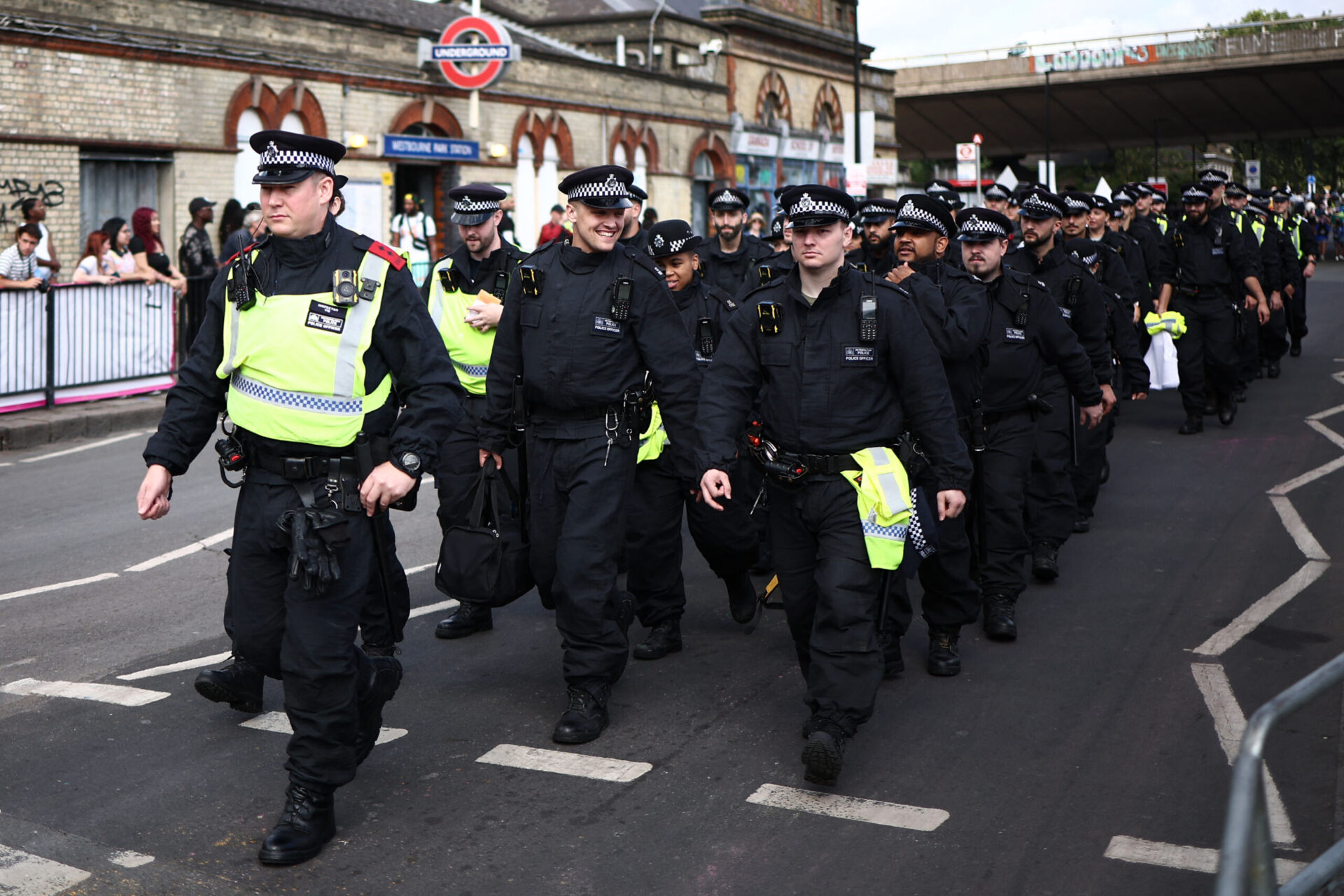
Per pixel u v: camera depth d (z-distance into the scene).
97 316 12.39
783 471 4.44
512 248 6.25
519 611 6.57
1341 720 4.89
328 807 3.95
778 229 8.47
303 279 3.88
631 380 4.94
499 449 5.11
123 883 3.71
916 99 52.66
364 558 3.94
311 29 19.91
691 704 5.19
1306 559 7.30
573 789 4.38
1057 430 6.93
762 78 36.31
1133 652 5.80
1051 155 63.22
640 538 5.64
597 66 27.67
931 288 5.49
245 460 3.96
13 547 7.81
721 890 3.67
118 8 16.84
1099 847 3.90
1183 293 11.61
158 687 5.38
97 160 16.83
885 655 5.42
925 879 3.72
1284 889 2.74
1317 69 46.81
